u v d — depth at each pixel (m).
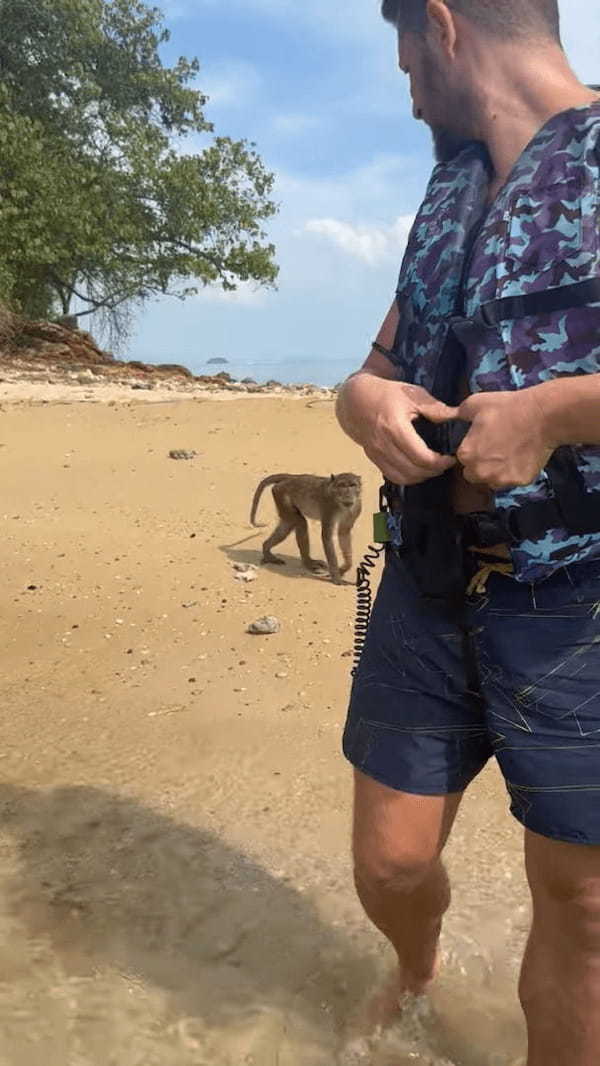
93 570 6.64
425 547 2.07
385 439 1.94
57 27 23.69
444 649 2.14
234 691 4.71
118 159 23.28
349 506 6.61
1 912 3.05
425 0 2.08
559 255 1.81
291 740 4.18
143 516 8.01
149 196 23.31
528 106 2.01
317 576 6.75
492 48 2.02
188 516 8.03
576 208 1.81
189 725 4.34
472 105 2.06
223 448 10.02
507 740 2.00
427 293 2.05
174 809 3.65
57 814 3.62
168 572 6.65
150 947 2.91
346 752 2.37
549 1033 2.01
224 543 7.39
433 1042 2.57
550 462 1.83
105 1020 2.61
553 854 1.95
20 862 3.32
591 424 1.70
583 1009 1.96
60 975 2.78
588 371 1.81
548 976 2.00
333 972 2.82
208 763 3.99
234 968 2.83
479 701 2.16
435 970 2.67
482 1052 2.53
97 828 3.53
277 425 10.77
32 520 7.83
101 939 2.94
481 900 3.08
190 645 5.36
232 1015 2.65
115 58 24.91
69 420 11.30
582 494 1.83
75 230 20.78
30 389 14.34
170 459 9.65
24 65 23.69
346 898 3.13
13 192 19.88
